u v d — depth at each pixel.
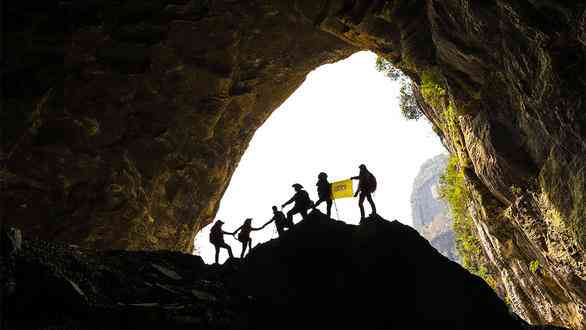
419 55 19.09
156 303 8.92
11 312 7.70
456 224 30.83
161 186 26.00
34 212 21.19
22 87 18.42
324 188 11.91
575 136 11.98
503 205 19.52
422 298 9.04
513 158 15.88
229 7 20.30
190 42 21.08
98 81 20.53
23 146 19.73
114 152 22.77
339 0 18.86
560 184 13.52
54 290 8.18
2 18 16.88
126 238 24.98
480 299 9.22
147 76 21.45
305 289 9.45
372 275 9.38
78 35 18.58
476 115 17.77
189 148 25.81
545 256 16.48
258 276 10.19
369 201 11.10
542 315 21.59
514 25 12.61
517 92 14.28
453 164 25.64
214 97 23.98
